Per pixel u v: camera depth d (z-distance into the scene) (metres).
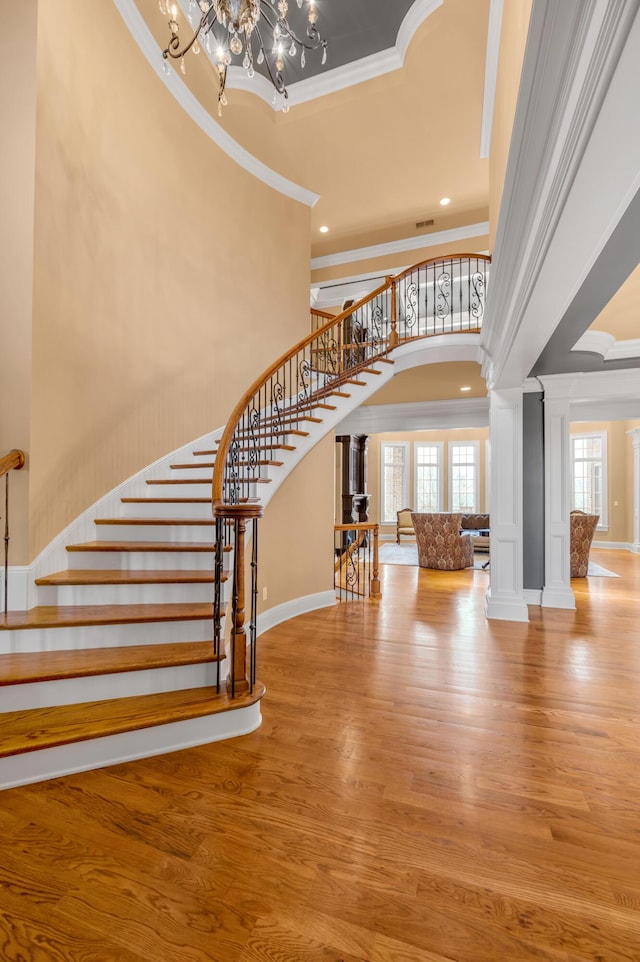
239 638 2.40
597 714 2.58
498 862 1.53
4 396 2.68
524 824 1.71
